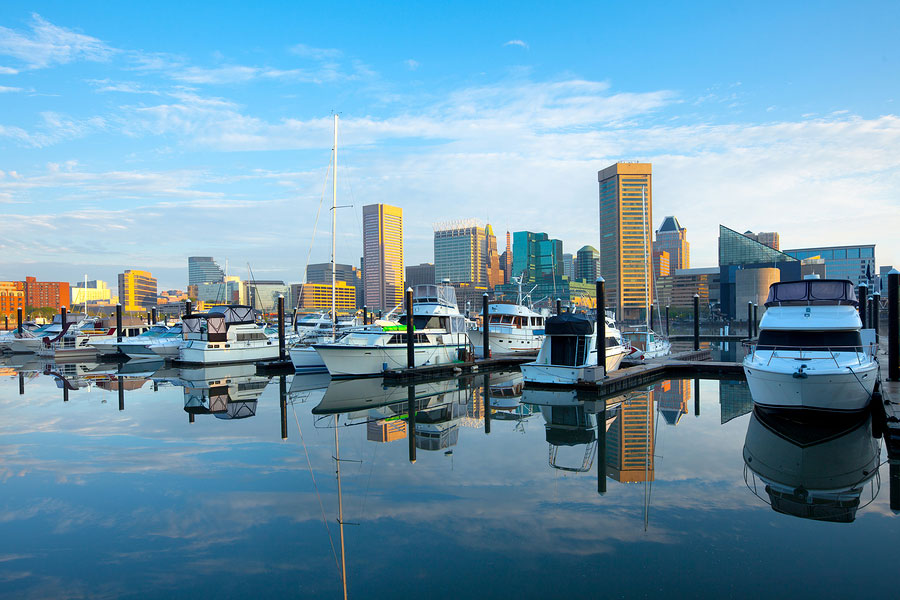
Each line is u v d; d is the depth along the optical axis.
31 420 23.19
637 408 26.11
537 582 9.07
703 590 8.76
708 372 38.59
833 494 13.28
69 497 13.43
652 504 12.69
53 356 56.50
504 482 14.52
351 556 10.10
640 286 192.12
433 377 37.41
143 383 35.94
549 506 12.62
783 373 19.19
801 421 20.52
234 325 46.12
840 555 9.98
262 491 13.84
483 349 44.09
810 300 21.58
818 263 198.62
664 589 8.80
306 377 38.31
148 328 62.72
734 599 8.46
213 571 9.62
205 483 14.48
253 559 10.05
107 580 9.33
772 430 20.53
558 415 24.66
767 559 9.84
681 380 36.38
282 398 29.70
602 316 30.47
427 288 42.81
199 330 46.91
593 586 8.91
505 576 9.29
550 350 32.47
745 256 183.50
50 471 15.56
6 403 27.83
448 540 10.77
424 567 9.64
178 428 21.66
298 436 20.28
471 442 19.39
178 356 47.75
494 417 24.31
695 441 19.02
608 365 33.09
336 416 24.64
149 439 19.67
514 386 34.50
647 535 10.91
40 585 9.20
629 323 163.50
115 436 20.14
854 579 9.08
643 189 55.69
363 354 36.47
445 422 23.27
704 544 10.51
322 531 11.30
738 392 31.00
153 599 8.70
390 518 11.94
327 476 15.10
